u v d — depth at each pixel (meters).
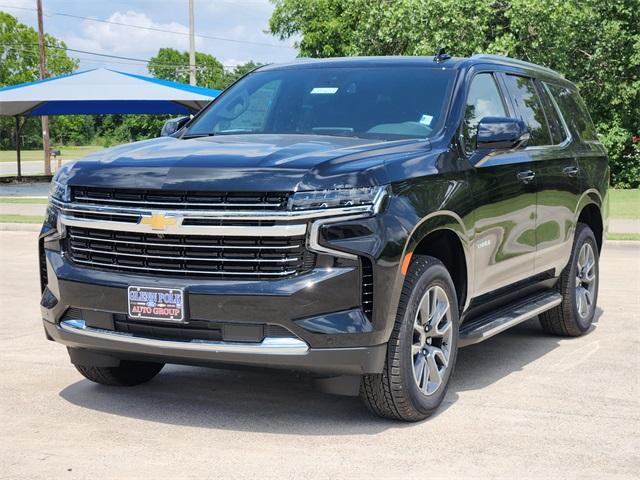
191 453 4.29
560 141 6.94
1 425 4.73
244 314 4.33
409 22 26.91
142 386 5.56
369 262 4.36
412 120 5.42
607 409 5.11
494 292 5.86
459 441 4.50
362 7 29.23
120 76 31.98
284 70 6.27
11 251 13.24
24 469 4.05
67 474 3.99
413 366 4.70
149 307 4.49
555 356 6.53
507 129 5.27
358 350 4.36
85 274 4.70
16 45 88.81
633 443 4.50
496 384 5.68
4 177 37.19
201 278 4.42
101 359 5.11
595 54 26.77
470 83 5.73
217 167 4.45
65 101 33.12
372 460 4.20
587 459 4.25
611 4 26.88
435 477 3.97
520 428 4.74
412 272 4.70
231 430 4.66
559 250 6.68
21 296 9.16
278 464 4.13
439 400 4.95
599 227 7.68
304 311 4.28
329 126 5.54
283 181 4.31
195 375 5.86
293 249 4.30
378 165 4.54
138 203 4.54
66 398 5.27
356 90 5.76
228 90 6.35
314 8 46.62
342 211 4.33
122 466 4.10
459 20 26.19
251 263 4.36
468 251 5.18
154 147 5.06
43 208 20.83
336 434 4.60
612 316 8.16
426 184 4.79
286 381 5.70
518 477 3.99
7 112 35.50
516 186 5.82
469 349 6.77
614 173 28.16
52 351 6.55
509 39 25.86
